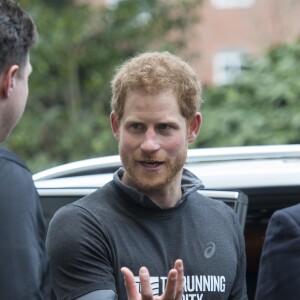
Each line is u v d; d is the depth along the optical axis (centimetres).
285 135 2958
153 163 879
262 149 1174
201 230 904
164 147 880
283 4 5238
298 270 886
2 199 704
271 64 3266
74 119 3931
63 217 875
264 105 3105
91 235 862
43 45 3947
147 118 873
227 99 3150
